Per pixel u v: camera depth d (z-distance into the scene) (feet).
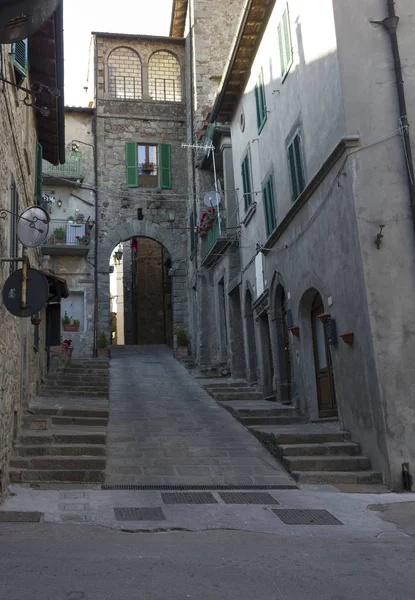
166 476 31.27
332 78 35.19
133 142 95.30
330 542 20.49
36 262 53.52
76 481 29.86
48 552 18.04
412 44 34.14
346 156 33.04
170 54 99.76
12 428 31.58
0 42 20.92
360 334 32.45
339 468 31.63
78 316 88.33
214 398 54.08
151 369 76.23
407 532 22.18
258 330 56.44
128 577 15.52
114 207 92.99
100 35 96.73
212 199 65.82
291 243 44.32
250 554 18.45
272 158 49.34
